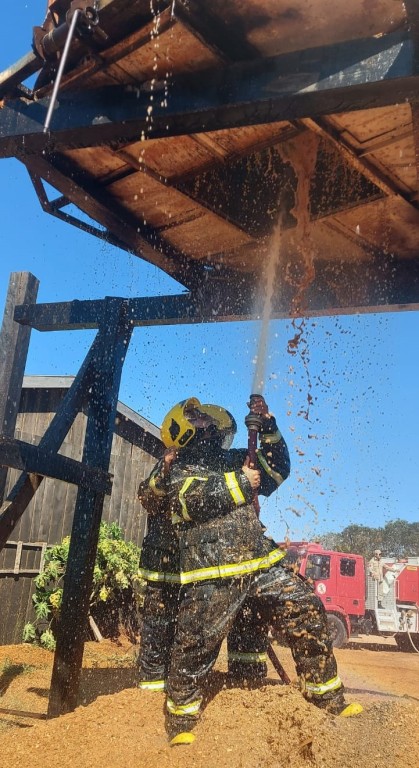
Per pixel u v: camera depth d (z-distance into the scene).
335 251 4.23
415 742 3.05
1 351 7.30
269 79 2.50
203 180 3.71
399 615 17.47
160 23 2.41
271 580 3.57
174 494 3.56
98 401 4.25
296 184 3.72
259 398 3.96
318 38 2.44
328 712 3.31
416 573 17.86
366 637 20.08
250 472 3.52
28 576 9.97
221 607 3.30
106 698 3.60
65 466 3.72
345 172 3.61
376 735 3.08
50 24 2.73
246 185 3.77
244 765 2.71
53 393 12.45
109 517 11.93
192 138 3.24
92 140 2.87
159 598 4.15
